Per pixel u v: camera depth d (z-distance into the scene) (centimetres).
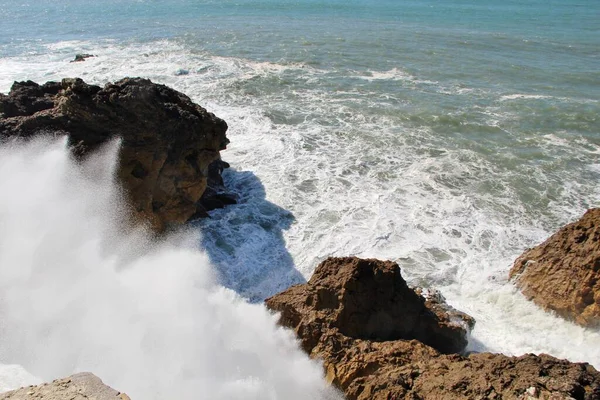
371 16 6900
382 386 893
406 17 6869
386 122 2673
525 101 3072
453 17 6994
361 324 1115
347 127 2589
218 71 3669
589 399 737
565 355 1181
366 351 1022
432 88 3338
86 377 732
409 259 1576
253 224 1750
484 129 2614
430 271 1521
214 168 1967
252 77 3503
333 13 7156
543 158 2283
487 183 2042
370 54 4309
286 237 1689
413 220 1777
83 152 1475
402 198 1919
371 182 2034
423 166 2173
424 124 2662
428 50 4506
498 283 1441
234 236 1681
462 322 1201
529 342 1230
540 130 2625
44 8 7625
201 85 3291
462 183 2042
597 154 2344
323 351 1048
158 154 1570
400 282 1156
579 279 1226
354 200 1900
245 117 2698
